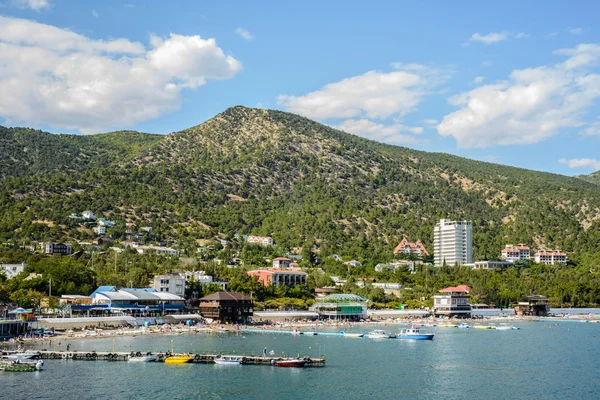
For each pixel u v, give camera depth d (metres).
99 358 192.75
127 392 153.50
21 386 157.50
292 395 153.50
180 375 172.25
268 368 184.25
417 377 176.25
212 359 190.62
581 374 183.50
